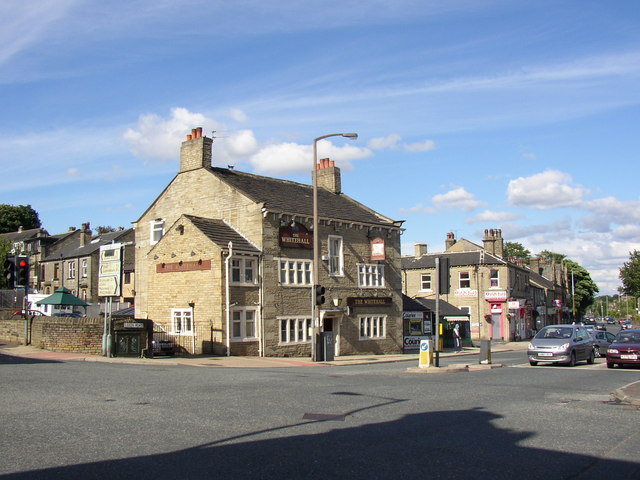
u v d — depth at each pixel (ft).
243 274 102.37
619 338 83.82
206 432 30.96
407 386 53.72
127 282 193.16
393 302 131.03
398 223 136.26
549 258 304.09
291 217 110.01
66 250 227.20
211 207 113.09
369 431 32.14
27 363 71.46
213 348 97.50
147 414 35.88
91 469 23.86
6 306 150.92
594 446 29.78
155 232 122.52
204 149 116.57
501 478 23.88
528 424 35.24
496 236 207.82
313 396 45.01
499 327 193.06
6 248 200.23
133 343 86.89
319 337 95.61
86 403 39.75
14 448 27.17
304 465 24.99
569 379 63.26
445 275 75.77
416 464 25.59
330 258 118.21
